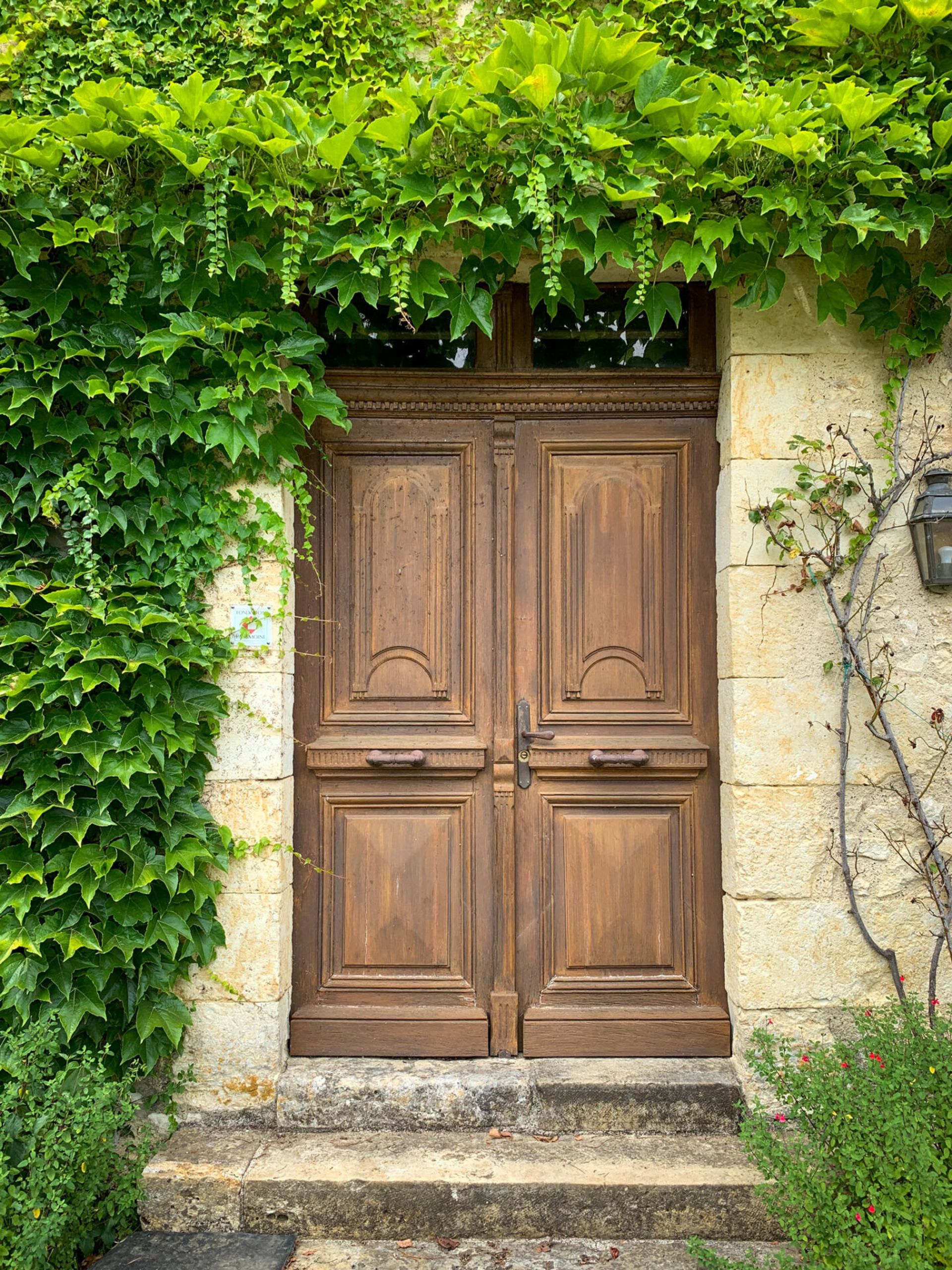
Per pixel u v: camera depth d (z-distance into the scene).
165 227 2.48
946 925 2.60
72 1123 2.15
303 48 2.60
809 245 2.46
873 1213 1.90
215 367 2.61
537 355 2.96
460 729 2.92
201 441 2.56
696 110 2.44
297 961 2.85
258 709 2.68
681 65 2.58
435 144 2.51
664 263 2.51
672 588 2.94
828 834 2.67
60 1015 2.44
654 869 2.88
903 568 2.71
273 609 2.69
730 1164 2.47
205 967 2.65
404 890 2.88
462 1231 2.39
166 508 2.63
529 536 2.93
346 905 2.88
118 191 2.52
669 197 2.52
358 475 2.95
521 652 2.92
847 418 2.72
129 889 2.48
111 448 2.58
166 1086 2.61
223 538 2.67
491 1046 2.82
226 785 2.67
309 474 2.92
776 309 2.73
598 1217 2.39
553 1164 2.46
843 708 2.65
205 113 2.44
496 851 2.87
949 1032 2.35
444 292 2.60
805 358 2.72
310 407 2.64
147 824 2.55
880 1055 2.21
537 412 2.93
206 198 2.45
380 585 2.94
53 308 2.54
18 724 2.51
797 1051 2.62
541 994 2.86
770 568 2.71
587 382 2.91
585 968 2.88
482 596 2.93
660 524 2.95
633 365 2.95
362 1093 2.64
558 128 2.44
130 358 2.61
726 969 2.81
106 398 2.59
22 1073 2.21
